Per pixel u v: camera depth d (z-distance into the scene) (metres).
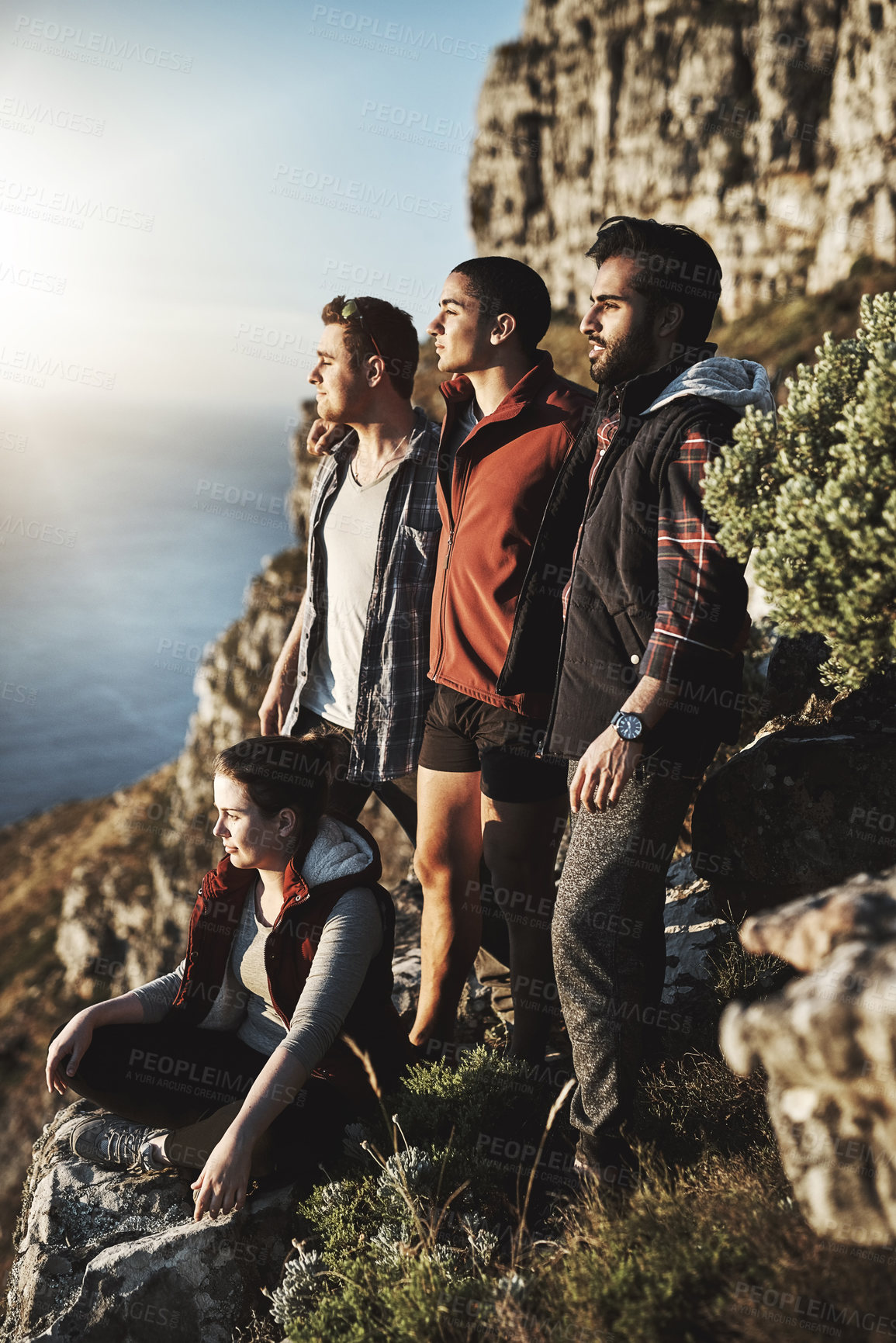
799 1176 1.60
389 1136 2.64
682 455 2.17
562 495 2.68
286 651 3.94
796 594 1.93
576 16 55.59
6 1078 48.09
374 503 3.44
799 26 44.03
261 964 2.74
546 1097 2.94
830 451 2.00
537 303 2.95
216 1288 2.46
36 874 68.81
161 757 115.44
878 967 1.41
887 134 40.41
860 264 41.41
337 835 2.78
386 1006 2.80
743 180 47.41
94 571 193.00
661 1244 1.91
